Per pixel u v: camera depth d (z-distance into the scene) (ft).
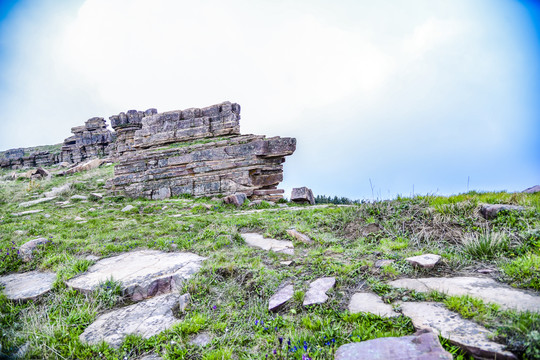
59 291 17.40
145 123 81.30
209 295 15.99
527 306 10.77
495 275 14.32
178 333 12.53
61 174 96.43
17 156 197.88
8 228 35.27
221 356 10.80
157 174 66.59
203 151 64.69
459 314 10.96
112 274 19.13
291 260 20.39
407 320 11.18
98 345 12.14
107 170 93.04
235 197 53.26
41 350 12.04
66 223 38.32
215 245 24.64
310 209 39.29
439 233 21.42
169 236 29.22
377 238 23.45
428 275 15.43
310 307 13.50
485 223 20.45
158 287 17.21
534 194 24.18
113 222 38.96
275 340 11.59
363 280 15.87
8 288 18.39
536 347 8.23
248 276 17.65
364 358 9.00
